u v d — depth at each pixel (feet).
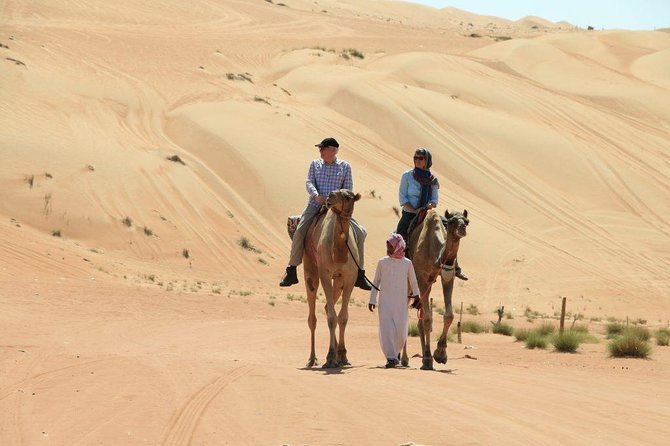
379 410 33.99
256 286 169.07
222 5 465.47
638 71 350.23
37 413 31.76
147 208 187.01
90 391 36.88
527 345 85.35
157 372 44.01
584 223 224.74
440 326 119.44
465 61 319.88
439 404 35.86
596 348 83.15
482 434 29.63
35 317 87.25
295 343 81.25
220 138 221.46
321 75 290.56
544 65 337.93
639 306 184.14
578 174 244.22
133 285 137.28
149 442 27.68
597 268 204.54
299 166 215.92
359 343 86.38
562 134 264.72
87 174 190.19
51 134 205.36
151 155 208.64
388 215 203.51
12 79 228.63
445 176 236.22
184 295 131.44
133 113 236.02
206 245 181.68
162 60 297.33
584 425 32.27
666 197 240.12
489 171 239.09
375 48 396.37
